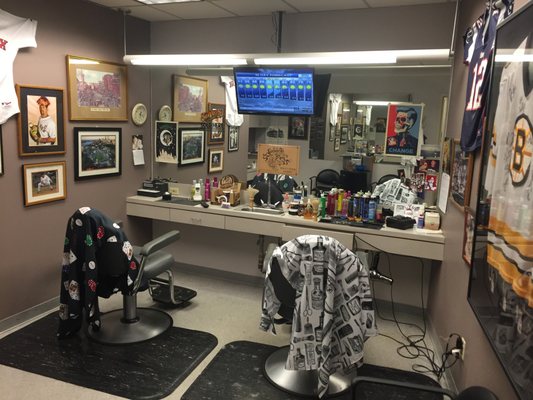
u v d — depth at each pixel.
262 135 3.68
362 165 3.43
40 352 2.70
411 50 2.93
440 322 2.78
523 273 1.19
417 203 3.30
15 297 3.01
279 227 3.36
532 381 1.10
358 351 2.24
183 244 4.21
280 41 3.51
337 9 3.33
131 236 4.06
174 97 3.98
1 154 2.80
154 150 4.16
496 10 1.83
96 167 3.55
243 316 3.31
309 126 3.52
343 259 2.18
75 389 2.36
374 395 2.41
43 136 3.06
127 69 3.75
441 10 3.07
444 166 3.03
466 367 2.06
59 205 3.27
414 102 3.20
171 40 3.94
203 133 3.91
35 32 2.90
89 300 2.70
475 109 2.07
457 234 2.44
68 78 3.20
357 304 2.21
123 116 3.75
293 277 2.21
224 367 2.61
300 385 2.44
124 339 2.83
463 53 2.58
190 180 4.04
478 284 1.71
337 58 3.00
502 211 1.42
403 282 3.47
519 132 1.28
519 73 1.31
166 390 2.37
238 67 3.38
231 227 3.54
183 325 3.12
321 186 3.57
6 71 2.74
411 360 2.79
